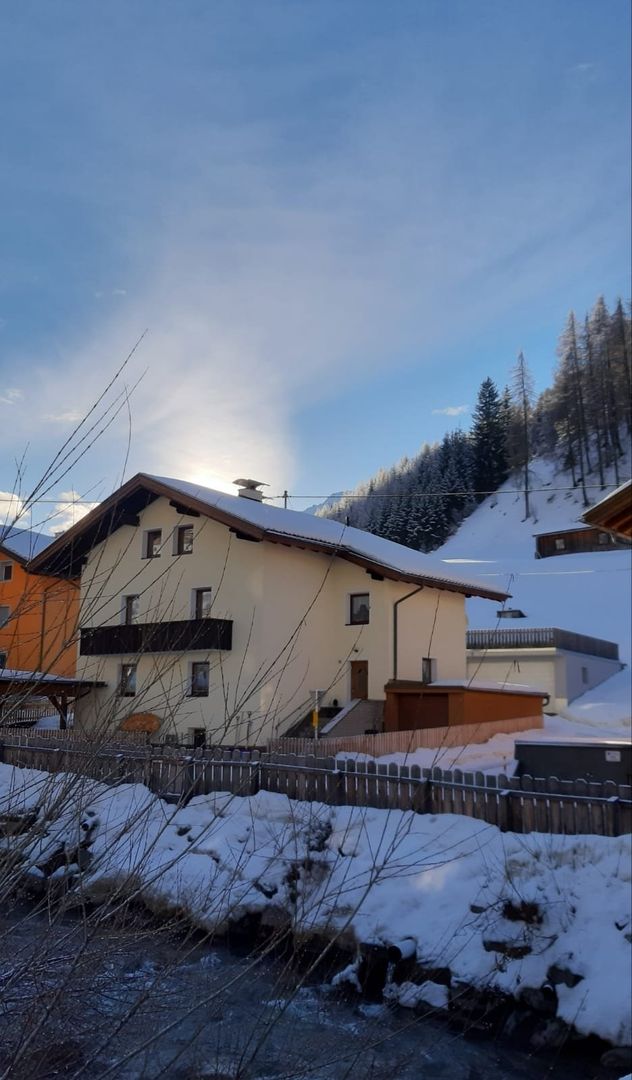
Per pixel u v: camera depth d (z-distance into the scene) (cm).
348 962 925
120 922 363
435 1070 729
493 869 1012
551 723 3216
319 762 1366
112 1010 361
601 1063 752
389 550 2994
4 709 375
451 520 9994
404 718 2630
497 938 895
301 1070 400
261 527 2406
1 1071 303
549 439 10981
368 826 1173
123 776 421
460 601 3125
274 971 510
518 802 1138
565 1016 800
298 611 2642
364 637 2733
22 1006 332
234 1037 439
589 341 10400
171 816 402
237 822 1198
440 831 1132
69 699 2520
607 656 4347
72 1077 312
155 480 2597
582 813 1082
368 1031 454
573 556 7319
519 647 3759
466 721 2556
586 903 912
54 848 379
